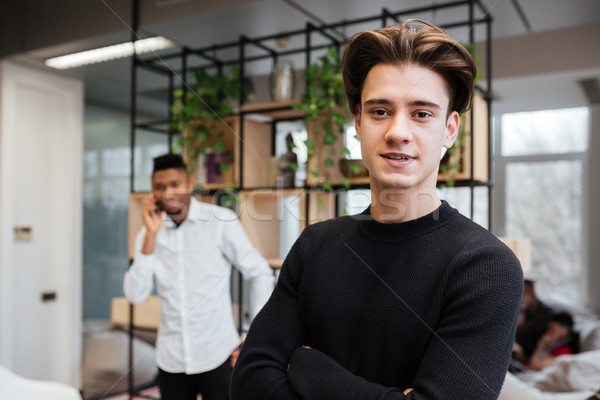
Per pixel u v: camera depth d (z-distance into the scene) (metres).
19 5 2.31
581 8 2.18
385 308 0.59
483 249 0.57
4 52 2.39
